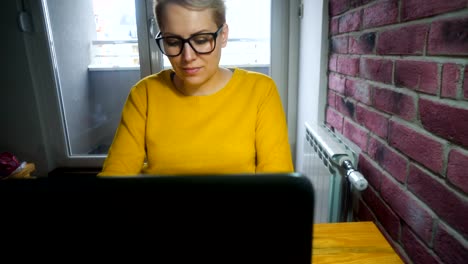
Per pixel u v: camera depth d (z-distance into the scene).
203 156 0.86
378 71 0.87
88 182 0.22
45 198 0.21
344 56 1.14
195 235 0.22
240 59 2.08
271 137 0.87
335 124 1.26
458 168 0.58
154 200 0.21
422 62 0.67
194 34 0.70
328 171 1.06
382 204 0.88
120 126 0.90
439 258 0.64
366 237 0.67
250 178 0.21
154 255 0.23
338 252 0.62
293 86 2.00
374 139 0.92
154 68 2.07
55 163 2.31
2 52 1.99
